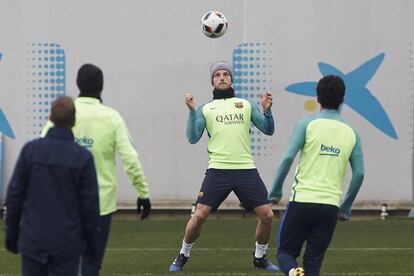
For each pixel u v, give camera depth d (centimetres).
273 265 3086
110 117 2258
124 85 4609
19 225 1991
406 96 4612
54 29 4597
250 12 4597
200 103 4609
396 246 3656
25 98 4606
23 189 1969
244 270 3066
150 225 4378
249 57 4603
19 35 4594
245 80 4612
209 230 4191
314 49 4606
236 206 4691
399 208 4644
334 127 2375
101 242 2238
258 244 3081
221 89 3025
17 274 2977
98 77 2283
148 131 4622
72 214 1956
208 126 3000
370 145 4625
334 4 4597
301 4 4600
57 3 4597
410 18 4597
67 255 1948
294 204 2359
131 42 4609
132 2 4597
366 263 3200
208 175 2988
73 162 1956
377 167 4631
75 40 4597
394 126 4616
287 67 4606
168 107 4616
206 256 3394
